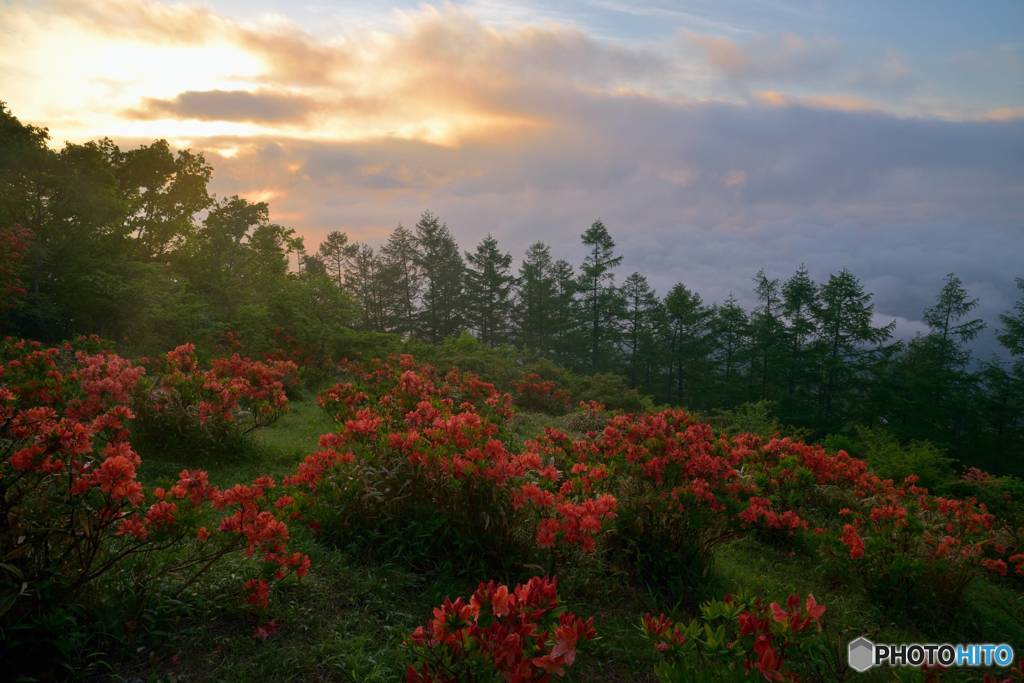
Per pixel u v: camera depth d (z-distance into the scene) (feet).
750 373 178.70
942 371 136.98
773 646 8.34
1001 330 138.51
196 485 12.41
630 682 12.35
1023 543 26.63
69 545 10.77
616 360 208.54
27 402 20.36
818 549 22.72
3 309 44.47
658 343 199.00
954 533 24.68
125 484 10.83
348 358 56.75
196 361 29.86
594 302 207.00
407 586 14.55
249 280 63.62
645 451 20.63
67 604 10.50
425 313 234.17
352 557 15.65
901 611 19.49
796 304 164.45
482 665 7.74
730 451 26.61
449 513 16.17
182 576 12.87
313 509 16.76
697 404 186.39
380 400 27.84
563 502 15.90
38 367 22.43
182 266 63.93
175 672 10.49
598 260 206.18
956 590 20.07
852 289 157.07
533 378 59.41
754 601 9.15
